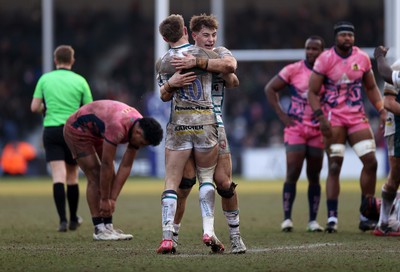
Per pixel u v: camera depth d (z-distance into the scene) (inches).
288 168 1273.4
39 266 824.3
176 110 886.4
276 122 3336.6
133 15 3703.3
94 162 1101.1
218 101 899.4
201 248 987.3
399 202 1163.9
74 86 1278.3
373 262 850.1
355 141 1229.7
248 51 3304.6
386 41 3031.5
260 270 789.2
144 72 3644.2
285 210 1258.0
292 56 3230.8
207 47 904.3
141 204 1811.0
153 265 822.5
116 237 1100.5
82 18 3725.4
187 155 892.6
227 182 896.9
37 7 3695.9
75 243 1061.1
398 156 1122.0
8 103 3496.6
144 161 2945.4
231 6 3619.6
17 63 3641.7
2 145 3302.2
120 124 1027.9
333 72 1229.7
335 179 1228.5
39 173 3053.6
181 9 3690.9
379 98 1262.3
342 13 3565.5
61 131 1263.5
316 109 1226.6
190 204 1792.6
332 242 1069.1
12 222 1414.9
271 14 3614.7
